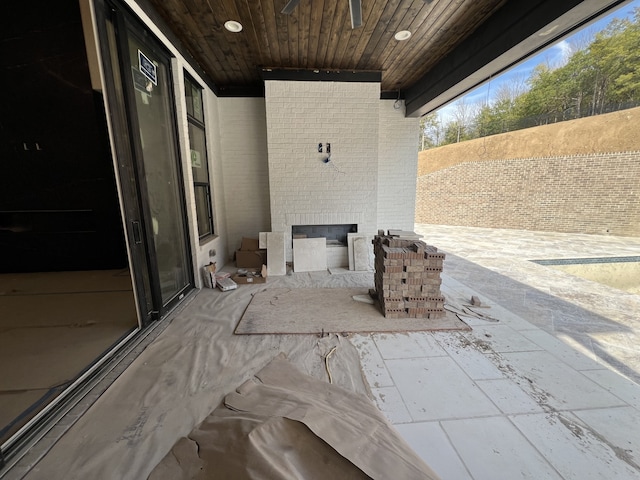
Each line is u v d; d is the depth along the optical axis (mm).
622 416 1413
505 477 1098
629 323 2459
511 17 2420
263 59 3582
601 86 9281
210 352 2010
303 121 4023
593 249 5711
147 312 2375
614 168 7320
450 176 10367
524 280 3713
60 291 2066
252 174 4719
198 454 1077
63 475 1109
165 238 2709
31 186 1936
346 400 1436
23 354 1825
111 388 1619
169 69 2877
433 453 1204
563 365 1853
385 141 4844
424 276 2527
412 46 3258
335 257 4375
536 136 8523
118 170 1984
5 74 1767
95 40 1765
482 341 2158
